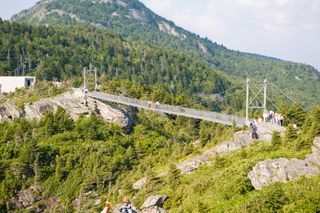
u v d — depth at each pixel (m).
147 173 71.25
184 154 78.06
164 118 122.81
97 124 106.38
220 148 69.12
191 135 116.00
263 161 49.31
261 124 70.19
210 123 117.62
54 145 96.88
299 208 39.91
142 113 121.88
